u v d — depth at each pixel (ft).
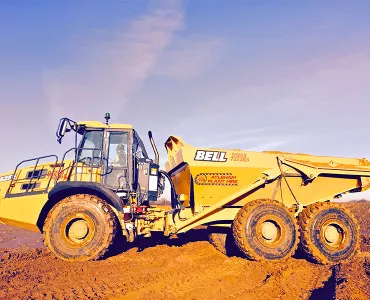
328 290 18.01
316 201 28.50
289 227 24.58
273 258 23.94
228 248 27.81
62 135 25.31
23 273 20.35
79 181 24.59
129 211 24.94
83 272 20.80
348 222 25.91
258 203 24.89
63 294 16.24
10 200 24.89
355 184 29.04
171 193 30.45
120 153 27.09
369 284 17.37
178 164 27.66
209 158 26.40
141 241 32.68
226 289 17.75
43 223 25.43
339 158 29.58
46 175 25.80
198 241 33.40
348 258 25.27
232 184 26.78
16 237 41.01
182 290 17.31
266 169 27.09
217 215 26.73
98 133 27.35
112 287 17.76
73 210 23.79
